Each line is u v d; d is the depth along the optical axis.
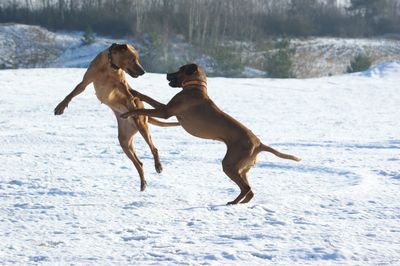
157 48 50.19
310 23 69.06
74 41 58.50
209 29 60.09
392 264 6.29
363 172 11.94
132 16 61.81
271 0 74.44
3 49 55.88
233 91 28.67
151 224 7.88
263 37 60.91
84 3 67.06
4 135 16.33
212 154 13.97
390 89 32.06
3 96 24.39
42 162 12.61
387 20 74.50
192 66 8.91
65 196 9.55
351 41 67.19
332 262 6.33
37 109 21.64
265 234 7.31
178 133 17.20
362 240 7.14
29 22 64.38
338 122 20.80
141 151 14.23
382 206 9.02
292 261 6.34
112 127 18.28
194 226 7.76
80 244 6.91
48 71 33.19
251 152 8.88
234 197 9.76
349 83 34.50
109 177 11.16
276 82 33.78
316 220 8.12
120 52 8.34
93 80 8.52
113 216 8.30
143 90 27.23
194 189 10.32
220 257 6.40
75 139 15.97
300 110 23.69
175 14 61.66
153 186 10.45
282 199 9.41
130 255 6.47
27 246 6.82
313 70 55.97
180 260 6.29
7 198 9.34
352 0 76.12
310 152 14.56
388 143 16.14
